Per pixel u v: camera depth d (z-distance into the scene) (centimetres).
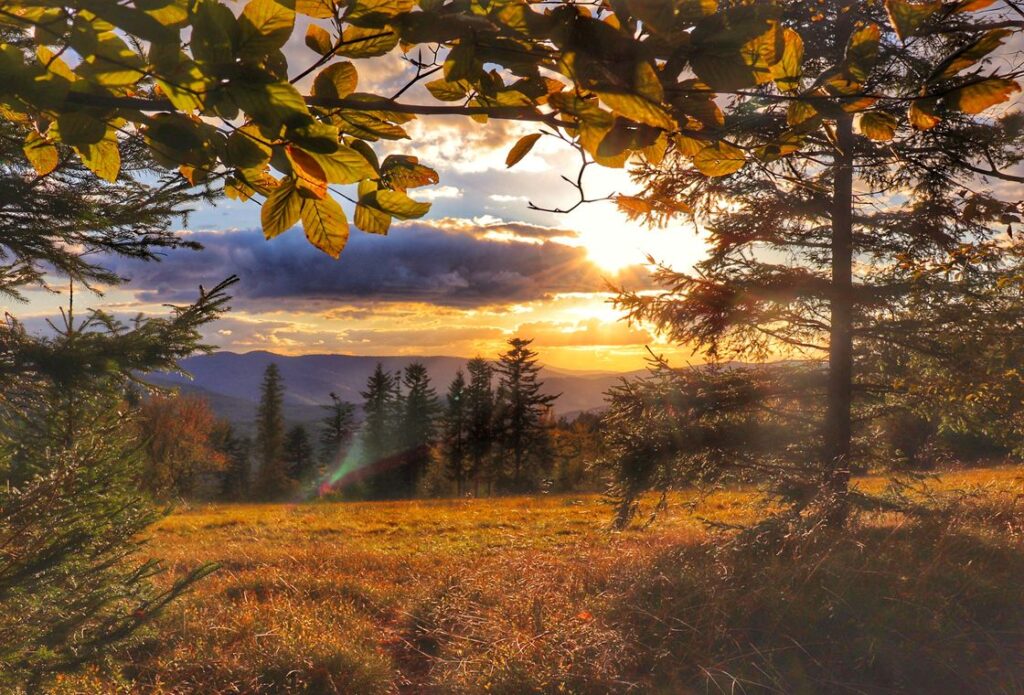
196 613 717
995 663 456
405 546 1570
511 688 496
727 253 893
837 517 813
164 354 288
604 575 787
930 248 786
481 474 6569
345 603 854
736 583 616
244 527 2052
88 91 69
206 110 63
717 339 910
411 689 589
